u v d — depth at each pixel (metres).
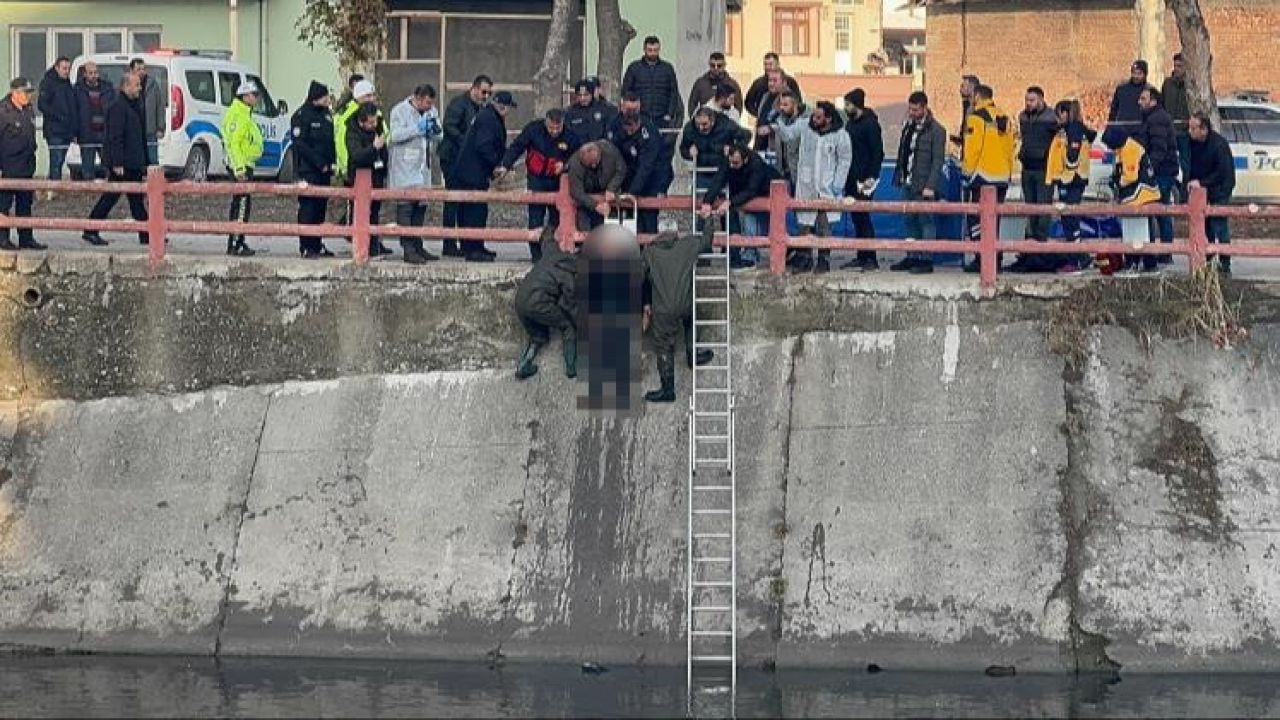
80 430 59.56
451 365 59.28
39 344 60.50
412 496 57.22
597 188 59.03
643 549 56.03
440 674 53.88
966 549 55.25
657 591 55.34
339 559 56.47
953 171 64.62
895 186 65.00
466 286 59.41
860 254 60.97
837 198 59.75
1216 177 62.19
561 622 55.09
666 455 57.28
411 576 56.06
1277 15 126.94
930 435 56.97
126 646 55.78
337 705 50.75
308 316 59.75
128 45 96.19
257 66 95.06
